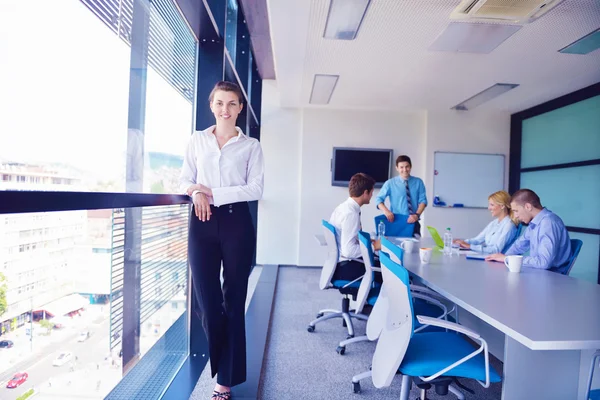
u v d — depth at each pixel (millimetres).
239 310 1771
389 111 5988
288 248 6047
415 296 2238
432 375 1482
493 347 2246
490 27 2973
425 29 3055
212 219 1676
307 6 2754
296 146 6035
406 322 1463
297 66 4051
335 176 5875
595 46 3316
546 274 2172
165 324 2180
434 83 4520
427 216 5859
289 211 6035
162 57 1948
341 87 4777
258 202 6000
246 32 4137
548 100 5191
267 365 2512
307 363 2549
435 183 5867
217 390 1815
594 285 1887
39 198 697
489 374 1435
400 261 1817
